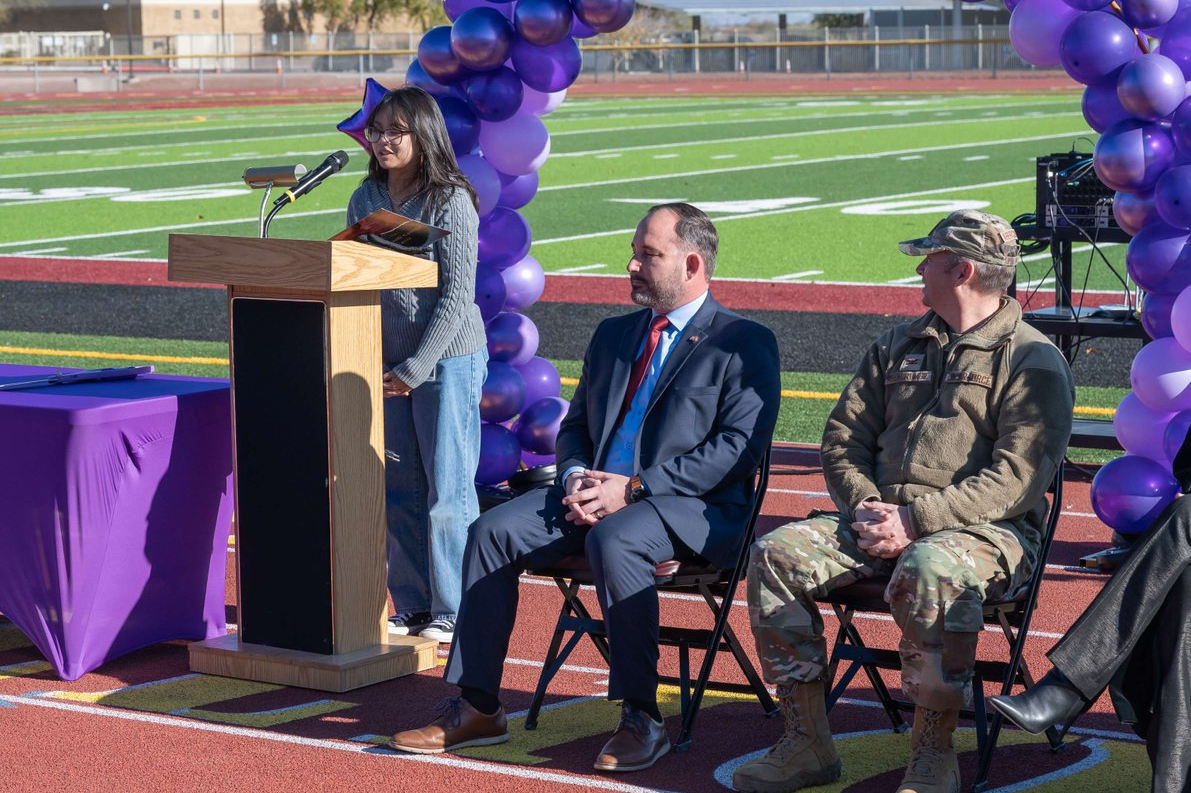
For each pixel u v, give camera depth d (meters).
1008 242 5.86
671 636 6.21
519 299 9.20
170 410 7.13
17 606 7.04
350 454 6.73
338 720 6.37
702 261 6.38
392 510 7.64
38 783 5.63
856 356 14.70
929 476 5.79
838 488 5.94
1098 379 13.45
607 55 81.06
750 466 6.20
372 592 6.97
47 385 7.40
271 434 6.76
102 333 16.31
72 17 105.50
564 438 6.62
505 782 5.67
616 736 5.84
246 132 46.09
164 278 20.06
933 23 92.19
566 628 6.28
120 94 73.25
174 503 7.24
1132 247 8.05
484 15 8.37
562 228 24.66
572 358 14.79
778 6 87.62
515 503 6.19
